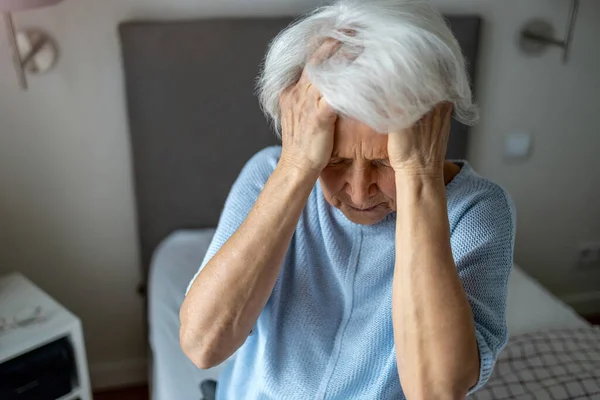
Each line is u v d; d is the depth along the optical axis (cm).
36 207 195
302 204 81
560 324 180
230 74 186
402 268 77
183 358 160
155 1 181
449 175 91
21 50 173
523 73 219
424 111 72
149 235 203
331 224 93
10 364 156
